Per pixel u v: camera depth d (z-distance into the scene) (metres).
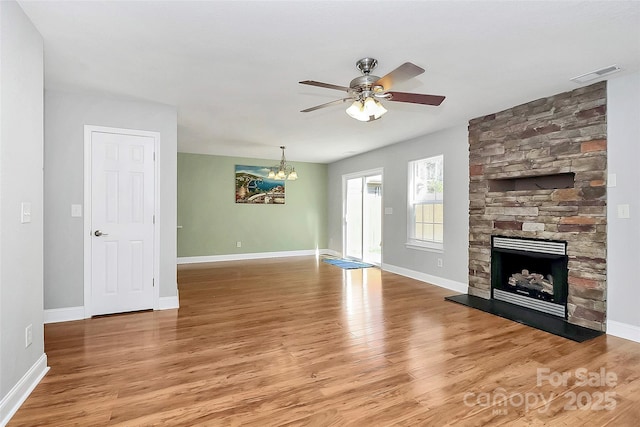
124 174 3.61
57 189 3.33
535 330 3.11
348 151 6.71
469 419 1.80
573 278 3.28
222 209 7.32
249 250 7.60
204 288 4.80
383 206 6.24
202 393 2.05
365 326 3.23
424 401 1.97
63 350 2.66
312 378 2.23
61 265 3.35
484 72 2.86
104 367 2.38
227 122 4.48
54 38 2.28
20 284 1.95
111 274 3.57
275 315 3.58
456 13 1.99
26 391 2.00
